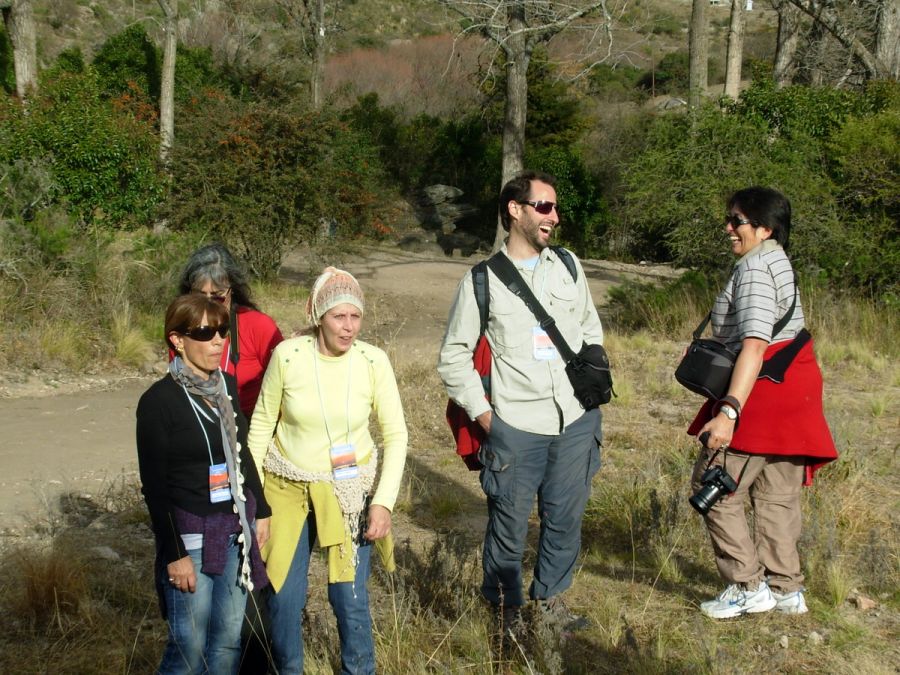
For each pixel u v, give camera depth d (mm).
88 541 5332
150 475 3105
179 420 3129
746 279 3963
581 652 4012
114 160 15969
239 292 4250
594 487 6215
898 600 4473
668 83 48812
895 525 5414
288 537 3447
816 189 13398
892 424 7945
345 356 3477
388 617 4141
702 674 3725
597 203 31172
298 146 17750
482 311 3914
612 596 4590
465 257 30594
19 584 4586
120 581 4730
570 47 37312
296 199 18141
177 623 3164
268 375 3484
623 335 13141
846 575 4598
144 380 10656
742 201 4059
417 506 6207
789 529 4230
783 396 4004
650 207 14898
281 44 40812
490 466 3951
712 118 14484
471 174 35188
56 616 4262
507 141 26547
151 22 51250
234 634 3264
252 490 3311
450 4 23609
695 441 7117
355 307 3371
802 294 12641
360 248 20328
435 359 11648
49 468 7180
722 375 3951
